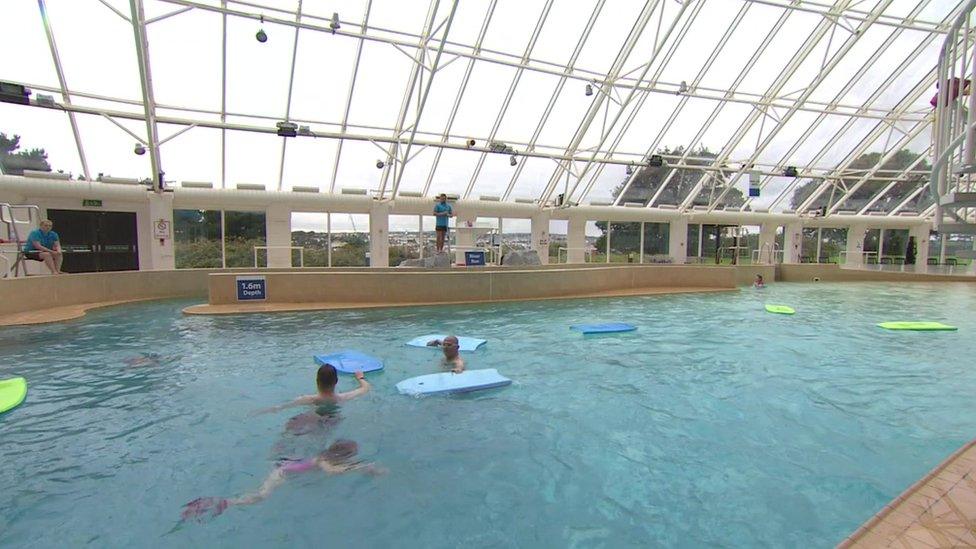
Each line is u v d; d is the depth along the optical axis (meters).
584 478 3.43
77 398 4.89
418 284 11.26
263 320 9.02
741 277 18.39
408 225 18.78
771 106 17.39
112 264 14.64
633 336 8.14
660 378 5.80
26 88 11.10
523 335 8.09
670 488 3.29
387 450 3.84
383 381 5.52
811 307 12.04
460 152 16.62
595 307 11.23
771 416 4.61
